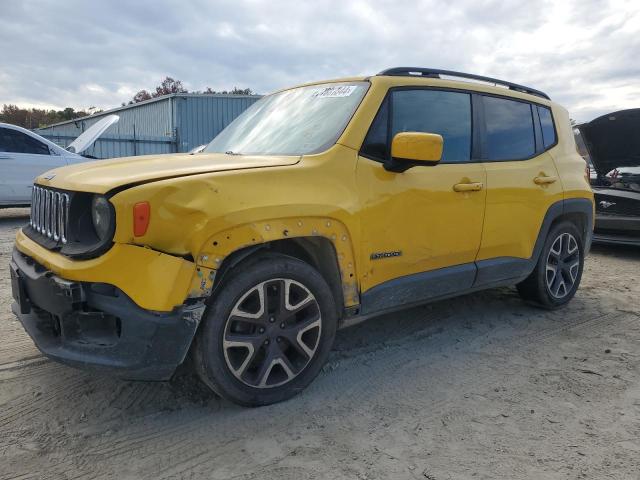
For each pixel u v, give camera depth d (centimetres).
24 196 1004
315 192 302
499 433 279
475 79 425
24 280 300
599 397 321
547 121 481
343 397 317
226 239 268
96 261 255
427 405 309
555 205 459
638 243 735
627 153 766
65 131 3756
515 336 425
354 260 322
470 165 391
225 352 280
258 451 261
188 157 343
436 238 365
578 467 250
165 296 254
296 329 304
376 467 249
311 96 392
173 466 249
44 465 248
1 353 368
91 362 258
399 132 354
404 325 445
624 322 464
